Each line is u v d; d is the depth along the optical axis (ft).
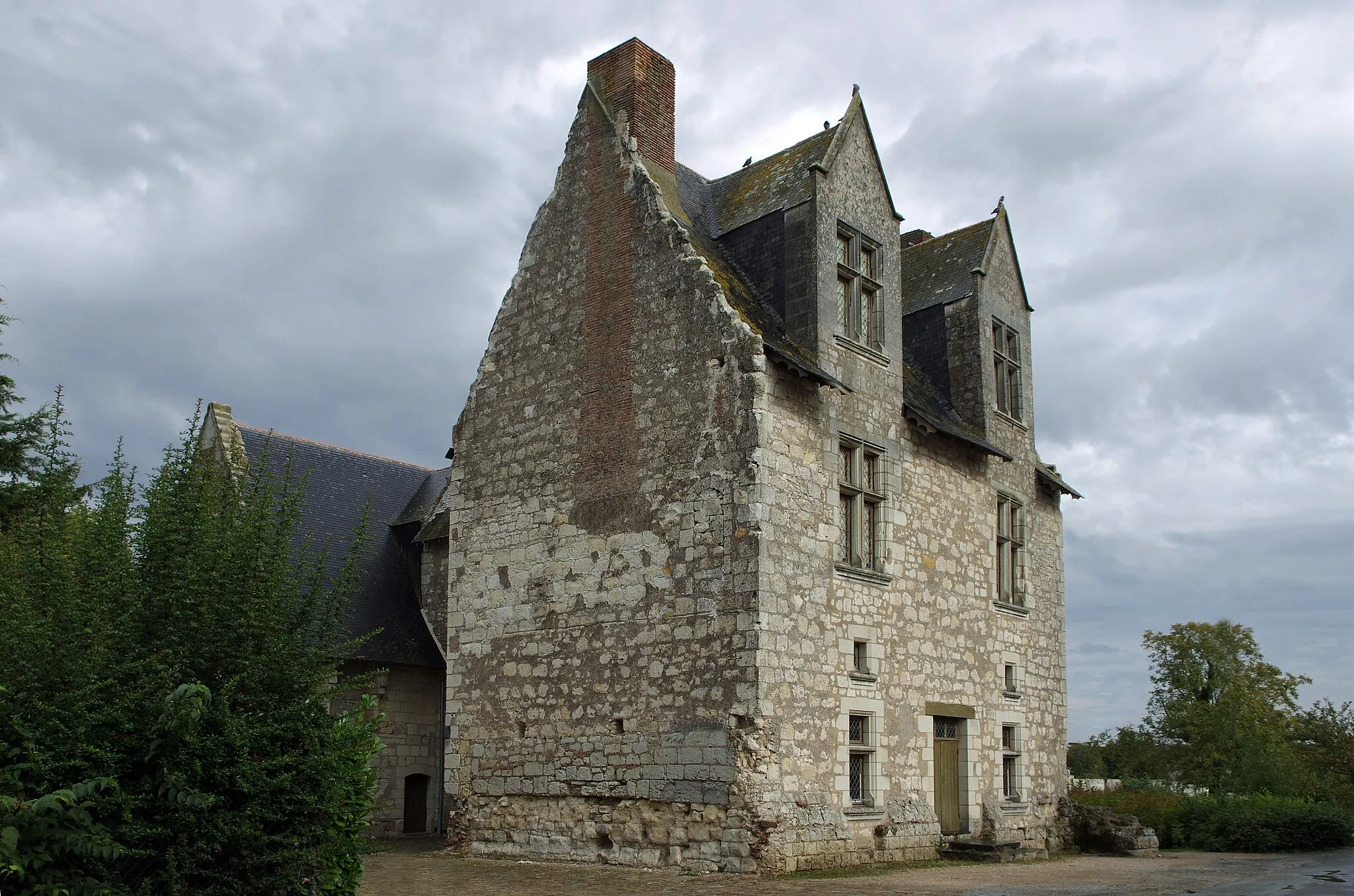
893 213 62.59
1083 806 73.05
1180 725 146.00
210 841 29.14
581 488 57.16
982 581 66.54
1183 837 79.30
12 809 25.82
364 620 70.90
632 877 47.11
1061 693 74.33
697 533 51.67
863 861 52.54
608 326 57.72
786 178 59.98
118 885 27.91
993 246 73.05
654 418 54.54
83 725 28.02
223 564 31.81
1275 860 65.67
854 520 56.54
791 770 49.26
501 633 59.31
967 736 62.85
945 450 64.90
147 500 33.37
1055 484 75.72
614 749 52.95
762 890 42.47
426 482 84.28
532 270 62.54
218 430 74.79
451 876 48.03
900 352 61.62
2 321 61.41
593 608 55.26
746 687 48.49
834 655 52.90
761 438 50.42
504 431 61.82
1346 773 128.16
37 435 59.11
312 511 75.61
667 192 61.00
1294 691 150.51
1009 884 46.06
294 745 31.73
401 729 70.90
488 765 58.44
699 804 49.16
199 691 28.37
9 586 29.91
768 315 57.31
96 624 29.58
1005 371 73.31
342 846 32.91
